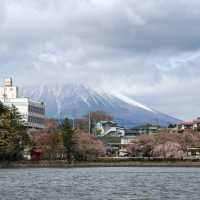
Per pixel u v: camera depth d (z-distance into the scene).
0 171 182.25
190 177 150.75
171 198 89.06
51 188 107.62
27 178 139.50
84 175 159.25
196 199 87.69
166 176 156.12
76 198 88.56
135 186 114.88
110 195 93.75
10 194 94.19
